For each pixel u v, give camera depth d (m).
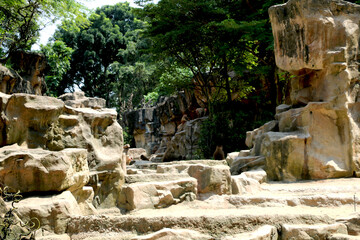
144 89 44.38
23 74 18.19
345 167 8.52
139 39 45.28
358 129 8.64
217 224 5.06
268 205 6.39
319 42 8.84
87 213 6.08
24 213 4.93
